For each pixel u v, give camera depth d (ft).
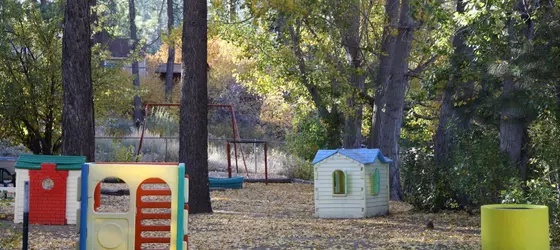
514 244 31.24
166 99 139.03
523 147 48.88
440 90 55.57
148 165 27.61
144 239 30.63
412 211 58.95
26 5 70.38
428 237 41.32
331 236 41.88
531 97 42.24
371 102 81.46
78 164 44.98
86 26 52.60
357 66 78.59
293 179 92.84
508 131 48.11
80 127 52.06
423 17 59.21
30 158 45.09
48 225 44.29
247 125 142.51
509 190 41.06
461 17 46.16
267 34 87.86
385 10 73.92
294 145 103.71
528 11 46.21
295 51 84.23
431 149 63.82
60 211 44.60
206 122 55.93
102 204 57.77
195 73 55.36
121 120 120.37
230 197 71.51
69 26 52.21
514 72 41.86
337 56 75.77
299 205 65.46
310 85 86.79
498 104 45.09
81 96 52.29
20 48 72.38
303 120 100.68
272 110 134.62
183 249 27.37
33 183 44.57
